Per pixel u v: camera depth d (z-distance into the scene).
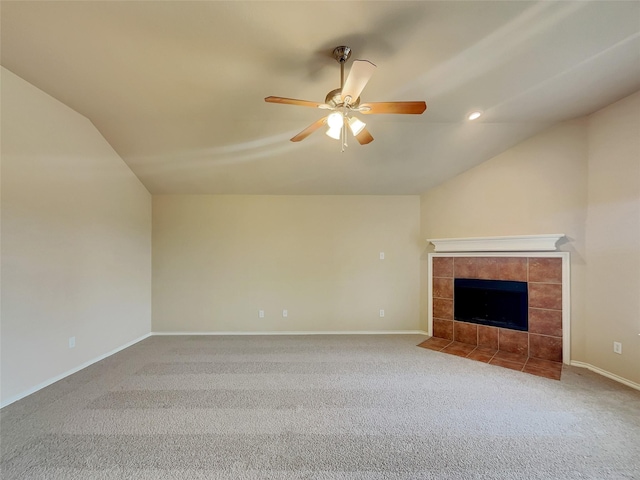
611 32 1.82
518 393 2.52
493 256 3.69
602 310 2.88
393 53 2.01
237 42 1.90
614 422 2.10
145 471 1.67
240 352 3.60
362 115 2.99
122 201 3.78
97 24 1.76
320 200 4.54
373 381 2.78
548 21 1.73
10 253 2.37
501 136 3.38
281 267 4.51
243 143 3.48
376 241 4.52
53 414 2.21
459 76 2.30
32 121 2.54
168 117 3.04
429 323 4.32
